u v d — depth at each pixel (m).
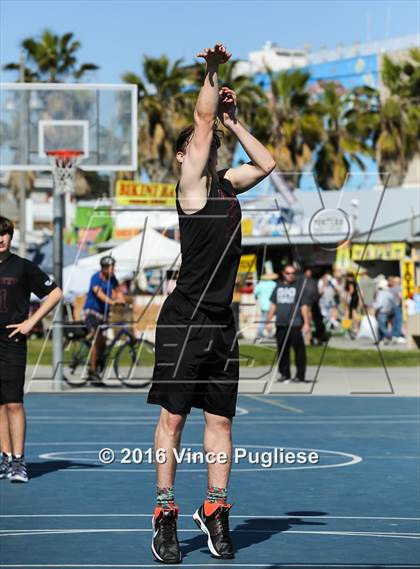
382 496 9.93
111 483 10.69
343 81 94.19
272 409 18.84
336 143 66.81
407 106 66.38
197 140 7.12
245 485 10.59
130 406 19.09
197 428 15.65
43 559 7.21
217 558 7.25
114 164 25.05
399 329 36.84
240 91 65.56
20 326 10.80
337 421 16.86
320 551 7.45
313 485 10.59
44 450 13.29
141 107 65.62
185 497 9.78
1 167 24.16
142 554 7.38
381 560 7.14
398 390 22.23
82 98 24.92
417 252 37.81
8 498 9.83
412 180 66.56
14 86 24.83
